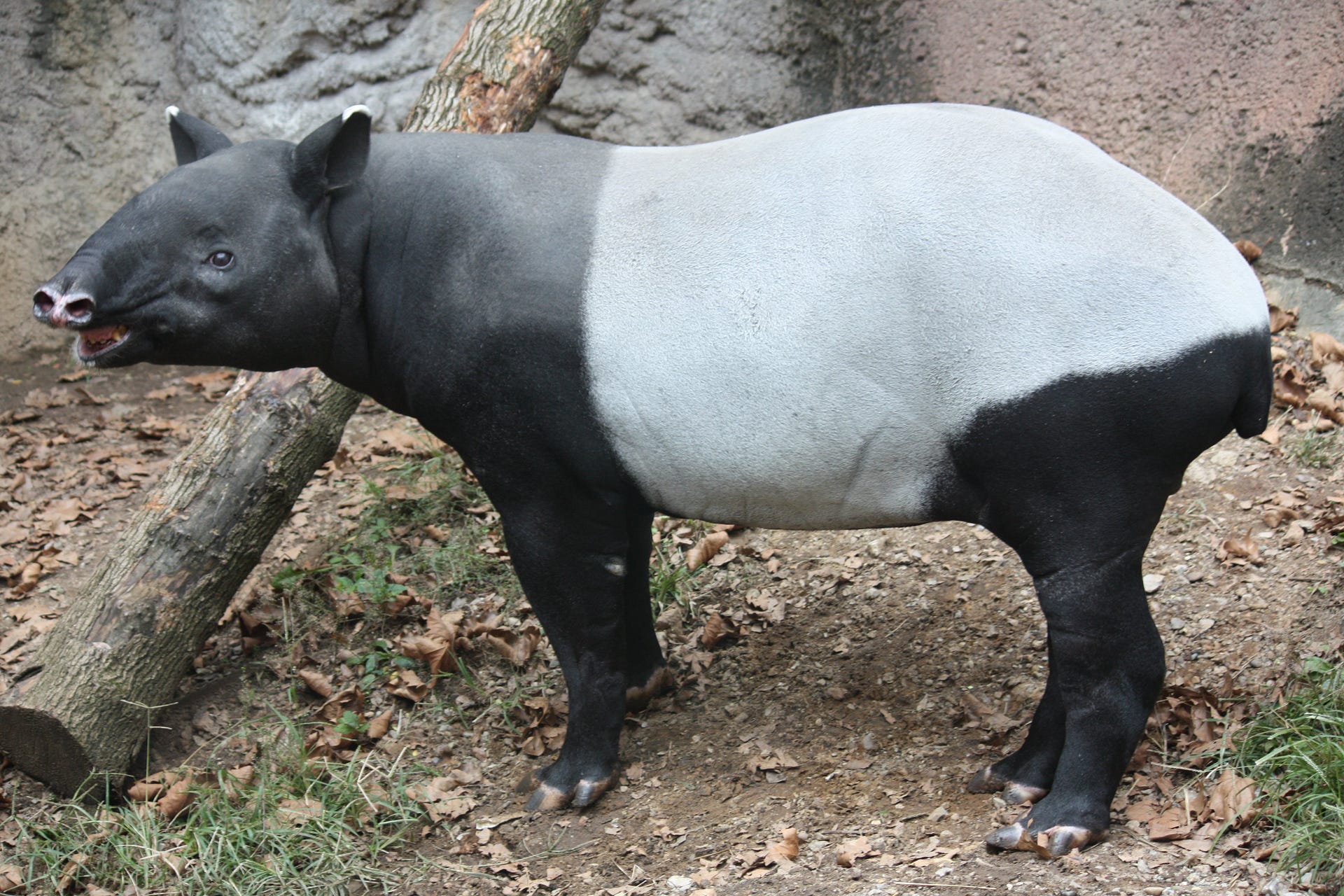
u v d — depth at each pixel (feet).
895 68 20.40
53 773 13.28
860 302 9.27
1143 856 9.69
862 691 13.19
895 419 9.42
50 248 24.99
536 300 10.13
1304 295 17.33
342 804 12.52
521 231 10.30
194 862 11.82
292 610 15.75
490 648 14.80
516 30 16.88
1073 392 8.92
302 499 18.31
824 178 9.63
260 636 15.47
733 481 10.09
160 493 14.19
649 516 12.85
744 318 9.55
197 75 24.12
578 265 10.11
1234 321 8.94
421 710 14.10
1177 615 13.15
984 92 19.76
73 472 20.20
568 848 11.60
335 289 10.68
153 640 13.56
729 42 21.63
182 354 10.37
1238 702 11.55
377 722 13.80
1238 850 9.66
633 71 22.43
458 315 10.43
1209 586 13.42
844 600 14.65
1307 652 12.03
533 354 10.20
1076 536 9.34
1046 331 8.95
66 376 23.95
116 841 12.16
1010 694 12.62
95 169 24.95
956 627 13.76
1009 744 11.92
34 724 13.01
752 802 11.75
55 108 24.68
